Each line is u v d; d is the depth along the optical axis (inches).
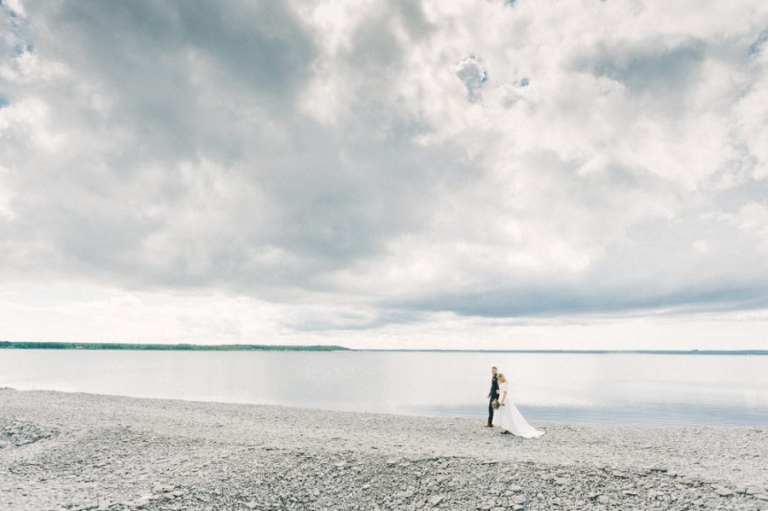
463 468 450.3
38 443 567.8
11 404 872.9
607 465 453.1
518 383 2999.5
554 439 676.1
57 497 388.5
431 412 1381.6
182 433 623.8
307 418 861.8
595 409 1519.4
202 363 6855.3
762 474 445.7
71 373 3585.1
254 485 420.2
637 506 363.6
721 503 359.3
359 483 423.8
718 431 772.0
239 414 888.9
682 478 408.5
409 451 513.7
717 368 6678.2
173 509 372.2
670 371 5452.8
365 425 789.2
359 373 4311.0
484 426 789.2
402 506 381.7
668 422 1222.9
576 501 375.9
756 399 1924.2
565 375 4232.3
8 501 375.2
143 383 2546.8
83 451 530.6
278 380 3009.4
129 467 478.0
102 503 375.6
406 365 7204.7
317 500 393.7
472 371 4936.0
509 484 411.8
